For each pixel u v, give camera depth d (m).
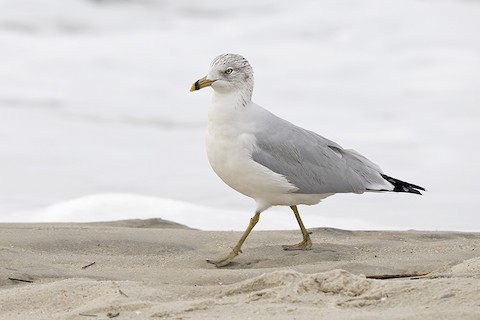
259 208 10.12
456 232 11.44
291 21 26.88
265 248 10.20
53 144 18.12
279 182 9.89
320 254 9.88
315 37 25.75
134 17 27.72
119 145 18.28
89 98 21.25
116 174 16.59
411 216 14.57
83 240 10.47
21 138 18.36
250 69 10.01
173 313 6.93
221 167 10.06
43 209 14.48
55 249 10.14
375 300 7.22
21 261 9.23
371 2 27.89
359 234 11.36
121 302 7.21
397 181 10.53
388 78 22.58
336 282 7.56
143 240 10.59
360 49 24.72
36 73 22.88
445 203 15.25
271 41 25.56
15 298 7.51
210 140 10.05
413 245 10.41
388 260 9.49
